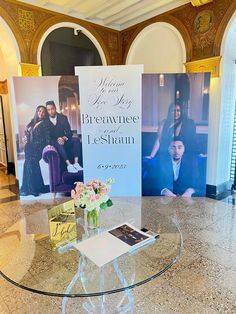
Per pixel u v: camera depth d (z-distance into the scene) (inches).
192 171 151.9
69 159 152.1
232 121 161.3
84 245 67.4
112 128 147.0
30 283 60.3
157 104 145.2
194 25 152.9
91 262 62.2
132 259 65.4
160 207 136.9
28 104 144.3
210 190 160.4
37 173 153.3
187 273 80.7
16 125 145.9
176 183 154.4
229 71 149.1
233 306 66.9
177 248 70.2
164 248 70.1
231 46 144.8
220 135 152.8
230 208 135.6
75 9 171.5
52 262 66.6
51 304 69.0
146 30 181.8
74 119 146.8
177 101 144.9
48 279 61.4
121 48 206.1
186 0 153.1
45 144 149.8
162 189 155.1
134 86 141.6
